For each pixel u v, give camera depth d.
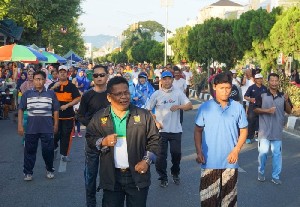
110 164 4.23
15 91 20.00
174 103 7.81
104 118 4.26
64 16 36.75
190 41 36.50
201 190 5.32
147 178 4.26
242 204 6.88
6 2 24.42
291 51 20.25
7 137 13.18
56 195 7.34
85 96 6.65
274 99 7.96
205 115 5.25
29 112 8.17
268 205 6.84
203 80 31.12
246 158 10.38
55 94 8.37
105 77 6.61
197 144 5.30
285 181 8.29
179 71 13.64
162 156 7.73
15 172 8.91
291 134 14.35
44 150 8.24
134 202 4.28
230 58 30.72
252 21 23.59
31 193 7.45
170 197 7.20
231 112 5.24
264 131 8.06
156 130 4.31
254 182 8.20
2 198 7.17
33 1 33.31
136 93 11.18
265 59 23.52
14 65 25.73
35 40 38.53
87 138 4.36
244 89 14.26
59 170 9.07
